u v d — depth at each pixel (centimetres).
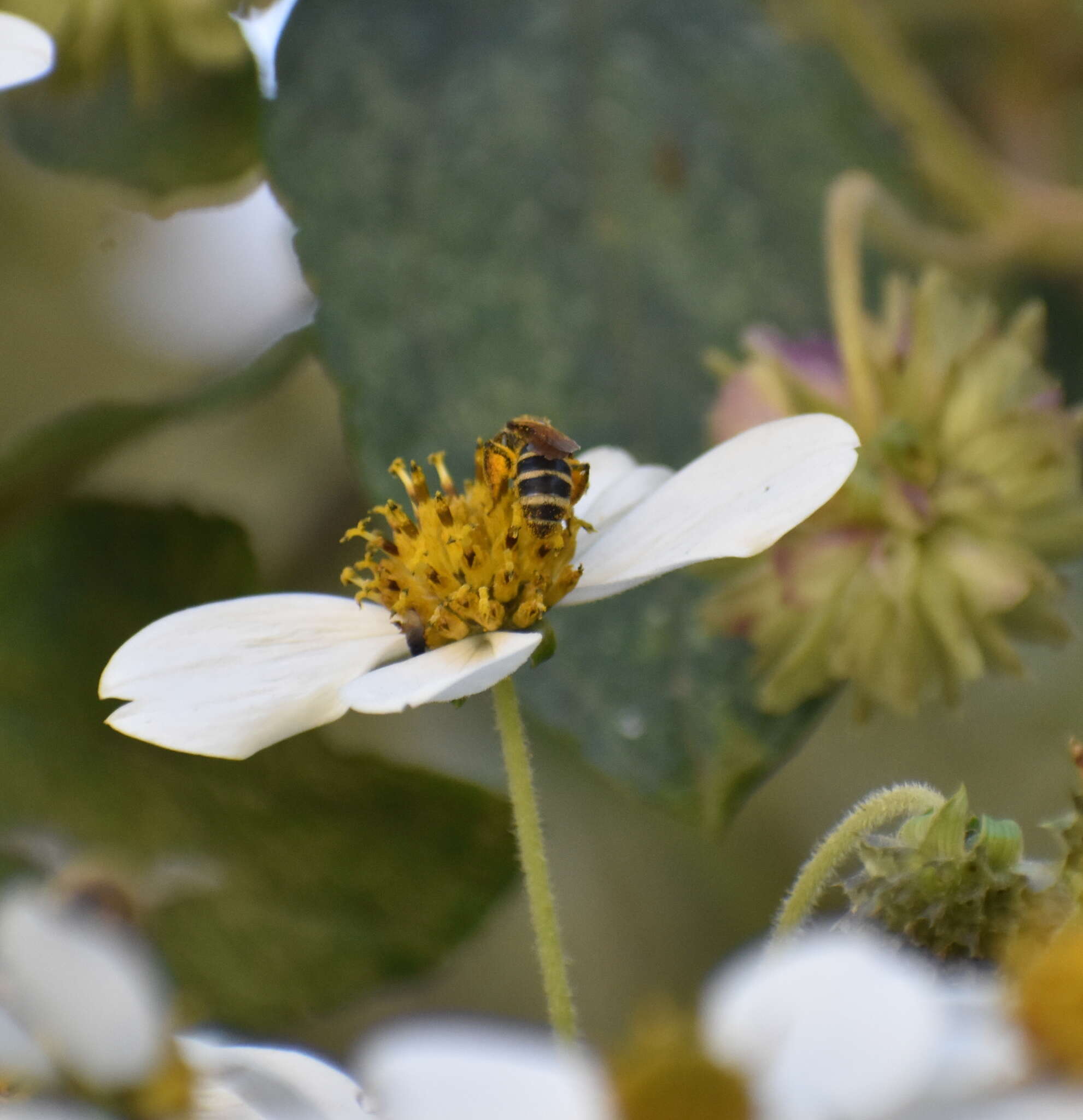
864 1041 25
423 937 36
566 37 36
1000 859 30
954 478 33
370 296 35
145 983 26
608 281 35
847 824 30
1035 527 33
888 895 30
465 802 35
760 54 36
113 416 36
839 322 34
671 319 35
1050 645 34
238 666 31
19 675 36
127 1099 26
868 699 33
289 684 31
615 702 33
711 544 30
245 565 37
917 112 36
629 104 36
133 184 37
